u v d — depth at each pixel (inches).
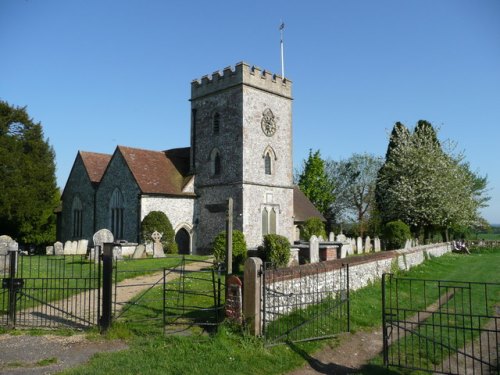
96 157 1462.8
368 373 342.6
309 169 2388.0
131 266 754.2
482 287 714.2
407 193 1576.0
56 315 444.5
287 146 1338.6
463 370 357.1
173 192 1219.9
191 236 1264.8
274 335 393.4
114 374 290.8
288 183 1331.2
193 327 400.5
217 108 1263.5
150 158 1298.0
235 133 1205.1
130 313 439.8
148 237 1088.8
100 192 1301.7
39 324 410.9
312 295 491.2
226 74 1238.3
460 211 1590.8
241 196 1173.7
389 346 410.0
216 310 409.7
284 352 364.2
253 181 1204.5
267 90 1264.8
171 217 1215.6
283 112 1328.7
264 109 1261.1
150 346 345.4
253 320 375.6
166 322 408.8
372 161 2500.0
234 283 392.2
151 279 638.5
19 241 1576.0
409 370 350.6
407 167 1622.8
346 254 1027.3
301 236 1478.8
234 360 330.6
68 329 394.0
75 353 336.2
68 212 1457.9
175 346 346.3
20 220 1477.6
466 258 1315.2
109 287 389.1
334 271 557.3
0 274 676.7
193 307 447.5
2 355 331.0
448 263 1111.6
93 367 300.4
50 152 1653.5
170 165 1334.9
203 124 1301.7
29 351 340.2
